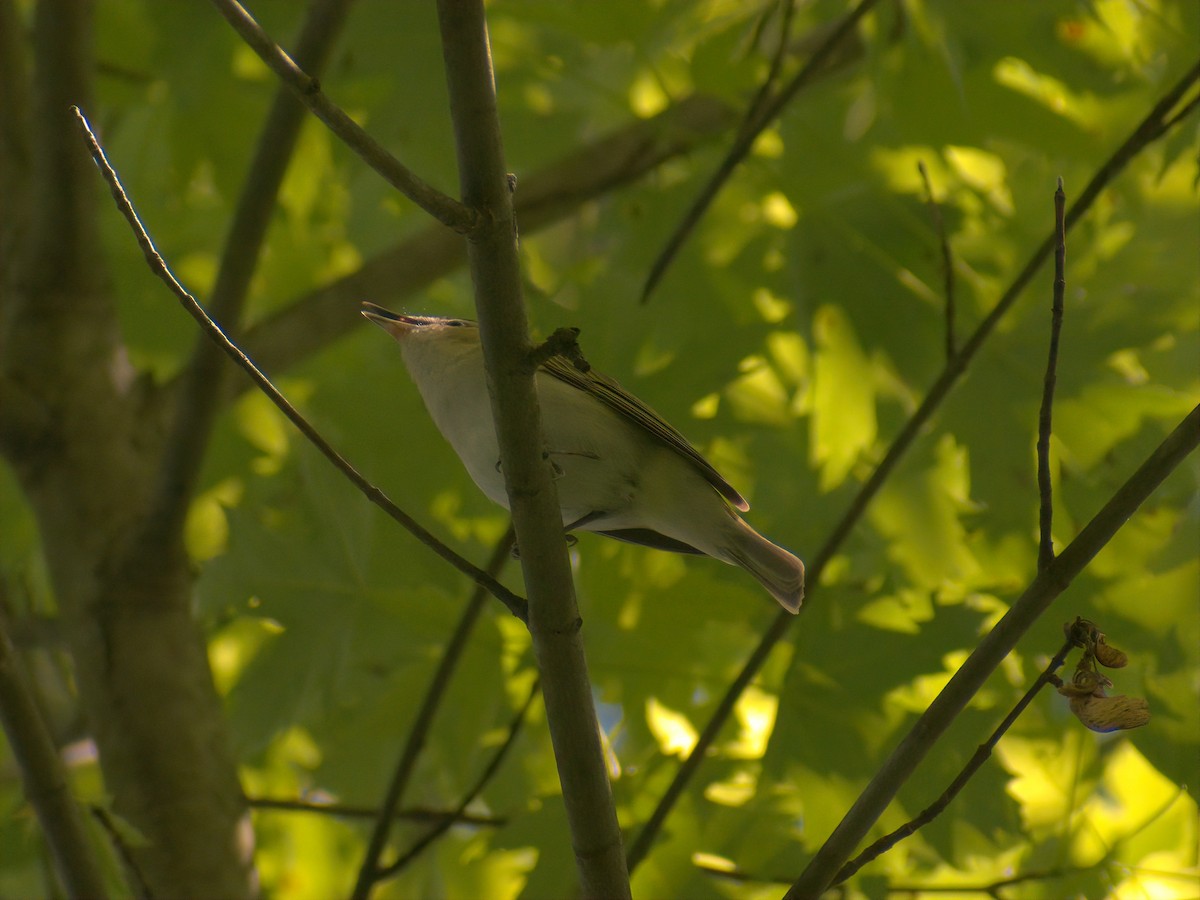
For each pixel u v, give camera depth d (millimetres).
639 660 9875
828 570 10477
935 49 10008
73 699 10234
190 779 8156
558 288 11375
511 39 11375
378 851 8344
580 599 9969
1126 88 10078
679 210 11242
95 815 6797
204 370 8164
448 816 8602
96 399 9070
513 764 10852
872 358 10234
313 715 10055
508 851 8688
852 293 10273
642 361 10820
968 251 10945
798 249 10367
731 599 9828
